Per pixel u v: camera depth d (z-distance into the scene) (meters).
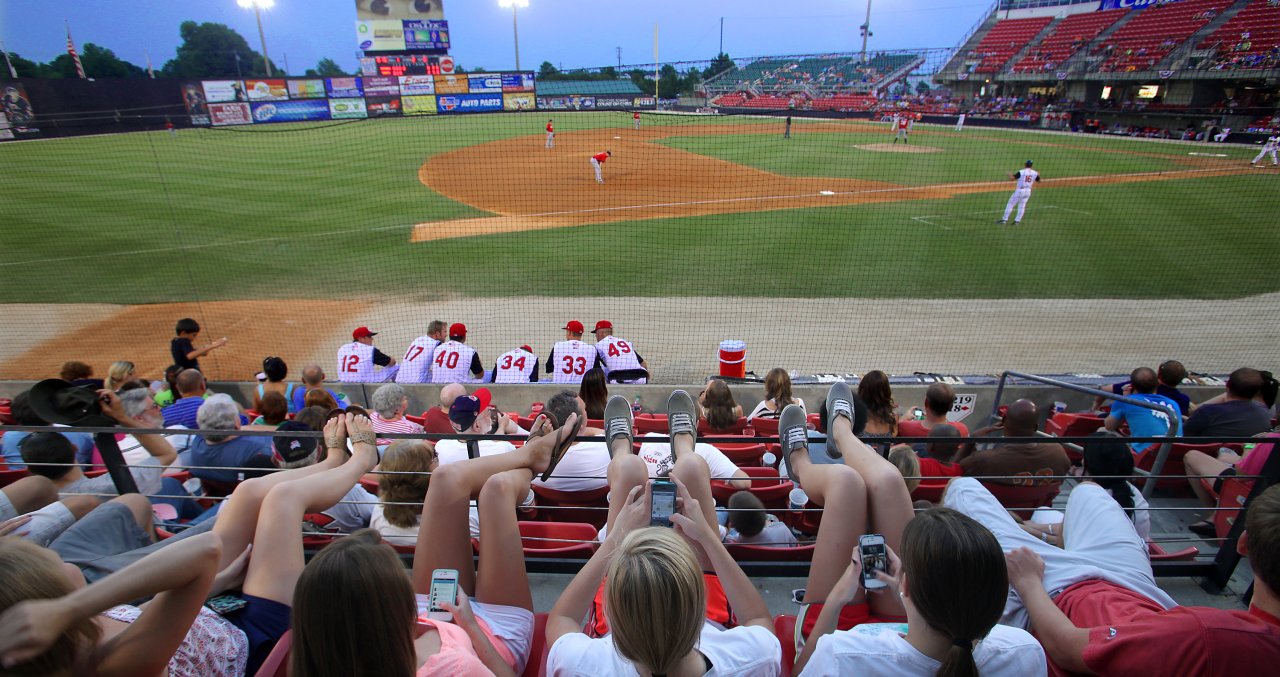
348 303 12.73
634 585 1.65
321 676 1.70
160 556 1.75
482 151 31.55
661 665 1.70
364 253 15.61
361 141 35.12
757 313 11.90
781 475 4.86
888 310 11.97
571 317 11.84
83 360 10.66
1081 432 6.79
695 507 2.50
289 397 7.62
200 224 18.31
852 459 2.88
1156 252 15.16
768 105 54.38
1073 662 2.18
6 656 1.51
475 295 12.98
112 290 13.43
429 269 14.50
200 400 6.46
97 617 2.21
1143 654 1.95
